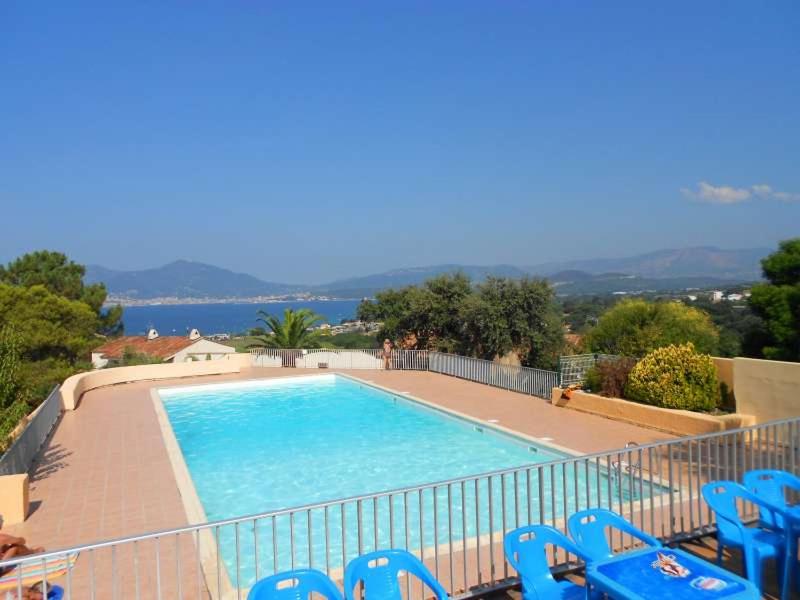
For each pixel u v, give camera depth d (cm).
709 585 401
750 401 1317
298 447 1486
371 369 2777
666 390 1415
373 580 454
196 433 1689
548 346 2700
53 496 1041
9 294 2525
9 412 1124
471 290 2977
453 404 1833
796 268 1664
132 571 694
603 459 1159
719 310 2967
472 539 736
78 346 2631
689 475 661
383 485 1180
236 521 485
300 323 3403
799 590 533
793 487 610
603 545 520
